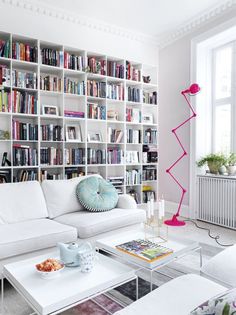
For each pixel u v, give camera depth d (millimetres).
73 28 4066
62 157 3840
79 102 4211
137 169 4738
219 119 4273
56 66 3752
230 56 4098
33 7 3691
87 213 2854
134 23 4258
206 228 3715
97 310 1774
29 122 3859
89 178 3141
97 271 1605
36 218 2680
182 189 4148
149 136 4812
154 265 1705
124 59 4414
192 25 4172
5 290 2037
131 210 2979
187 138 4340
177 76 4520
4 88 3498
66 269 1632
